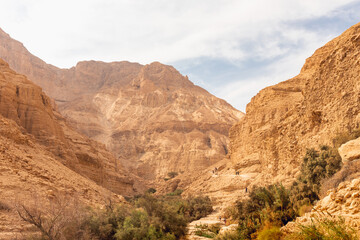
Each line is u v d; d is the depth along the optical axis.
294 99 75.81
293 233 14.20
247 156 73.94
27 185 26.80
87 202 31.44
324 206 14.46
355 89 37.72
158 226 31.08
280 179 46.53
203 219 51.09
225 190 63.47
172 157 173.88
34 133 52.19
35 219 20.55
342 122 37.28
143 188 116.12
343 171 21.84
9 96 50.72
